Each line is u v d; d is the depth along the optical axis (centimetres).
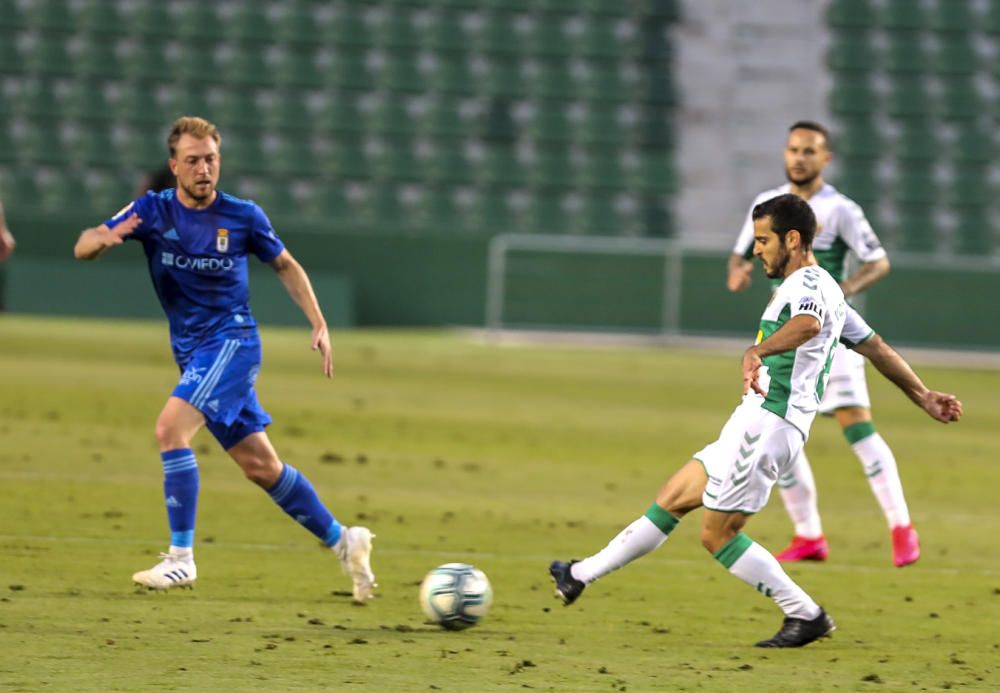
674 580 2895
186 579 2422
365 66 11606
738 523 2267
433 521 3434
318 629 2259
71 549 2848
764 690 1980
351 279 9881
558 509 3734
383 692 1864
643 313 9844
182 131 2403
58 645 2055
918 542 3350
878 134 11750
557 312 9875
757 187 11500
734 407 6588
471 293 9969
